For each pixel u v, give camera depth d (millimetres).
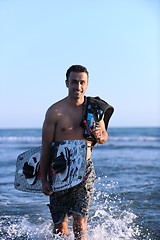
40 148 4316
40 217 5332
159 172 9672
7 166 11422
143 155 16172
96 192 6980
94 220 5188
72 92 3877
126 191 7035
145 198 6484
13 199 6539
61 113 3893
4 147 23641
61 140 3898
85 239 3818
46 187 3928
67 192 3883
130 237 4527
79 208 3836
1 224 4992
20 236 4539
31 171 4207
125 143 30047
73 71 3854
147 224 5016
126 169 10281
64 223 3982
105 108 3896
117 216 5398
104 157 14914
